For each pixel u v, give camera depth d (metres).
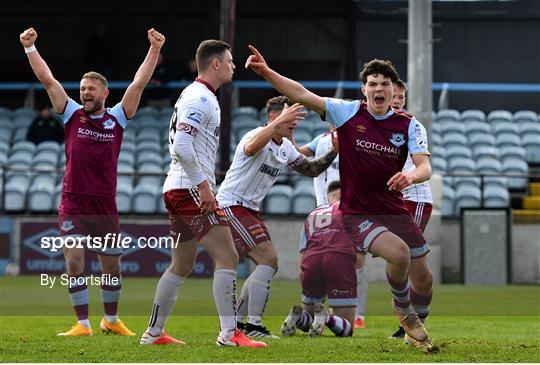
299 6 77.62
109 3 78.38
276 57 78.38
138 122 69.00
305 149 30.89
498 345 24.28
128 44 78.75
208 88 23.17
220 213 23.22
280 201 54.69
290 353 21.88
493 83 76.62
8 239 44.09
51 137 66.38
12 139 69.12
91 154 27.34
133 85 27.84
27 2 78.88
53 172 54.00
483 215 49.47
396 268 22.61
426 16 48.72
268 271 26.67
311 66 78.38
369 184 23.12
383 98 22.64
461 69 76.75
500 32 76.62
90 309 29.09
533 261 50.56
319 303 27.20
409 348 23.05
